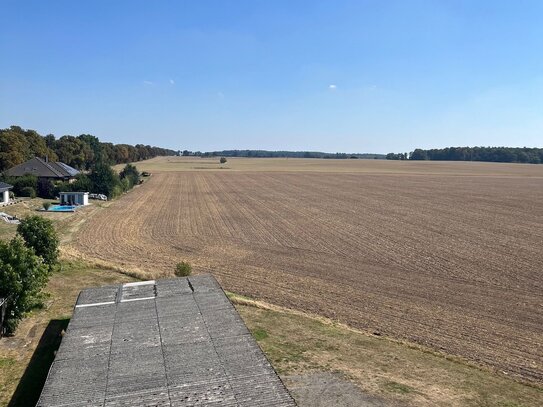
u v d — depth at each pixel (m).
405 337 20.23
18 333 19.47
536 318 22.83
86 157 140.62
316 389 15.16
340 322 21.86
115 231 46.38
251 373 12.63
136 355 13.60
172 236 44.19
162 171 149.50
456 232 45.50
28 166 79.56
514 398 15.09
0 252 19.31
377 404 14.36
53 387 11.91
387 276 30.20
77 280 27.36
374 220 52.84
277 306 23.77
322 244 40.19
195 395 11.58
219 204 67.69
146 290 19.50
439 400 14.72
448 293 26.72
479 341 19.94
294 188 92.38
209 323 15.89
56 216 53.28
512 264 33.31
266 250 38.06
